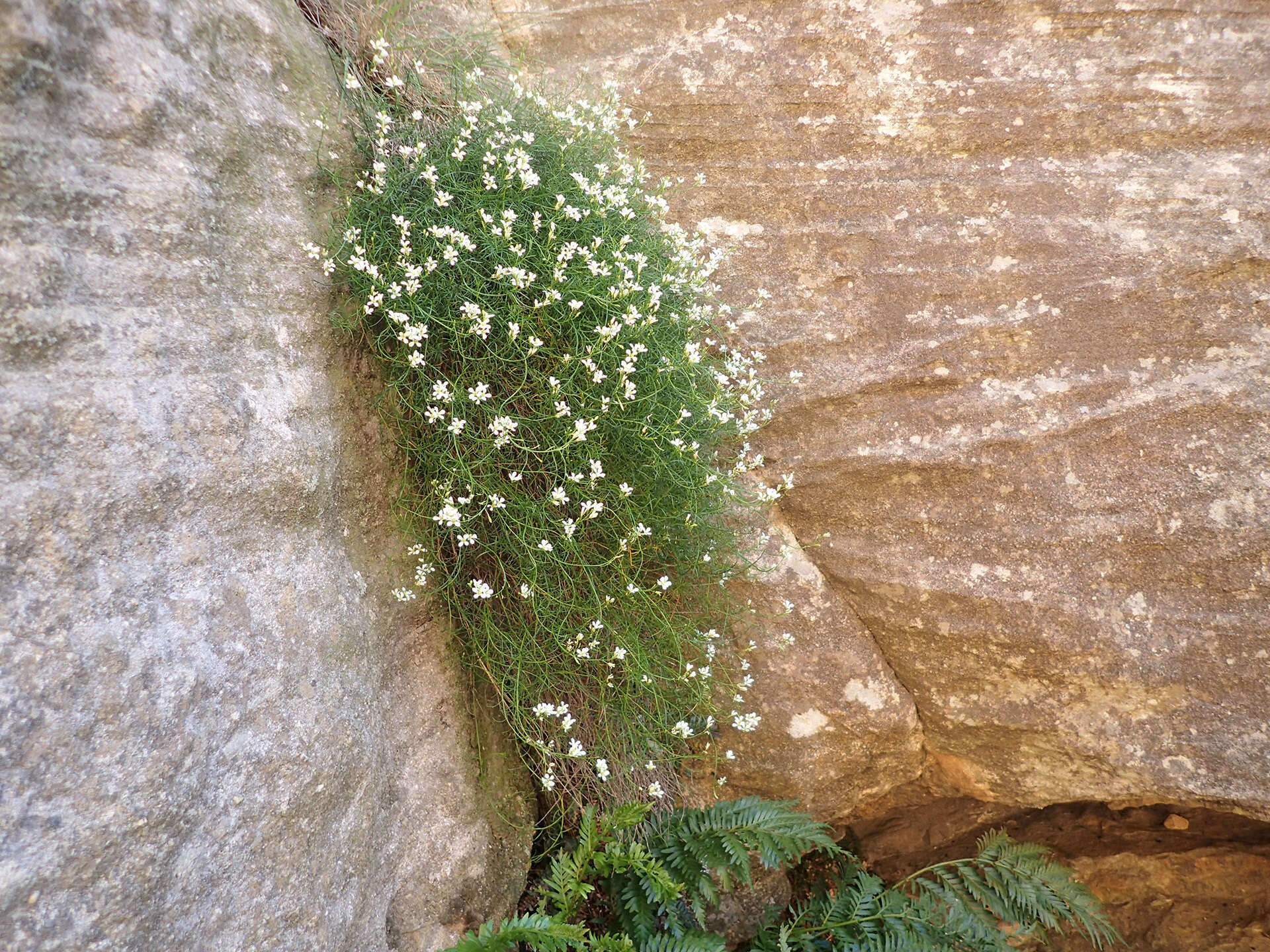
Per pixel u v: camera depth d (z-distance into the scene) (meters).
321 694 1.91
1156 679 2.47
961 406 2.62
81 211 1.63
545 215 2.25
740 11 2.79
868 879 2.73
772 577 2.73
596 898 2.66
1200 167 2.55
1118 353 2.55
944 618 2.64
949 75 2.68
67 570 1.50
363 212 2.15
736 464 2.60
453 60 2.64
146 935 1.49
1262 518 2.39
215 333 1.83
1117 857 3.00
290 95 2.15
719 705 2.73
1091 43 2.63
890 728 2.75
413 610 2.31
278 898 1.74
